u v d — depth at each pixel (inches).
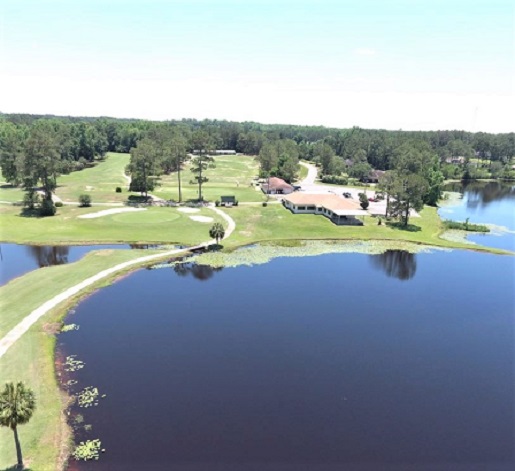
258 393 1160.2
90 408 1075.9
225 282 2010.3
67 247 2459.4
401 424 1056.2
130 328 1520.7
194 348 1393.9
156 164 4128.9
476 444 992.2
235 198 3924.7
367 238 2837.1
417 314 1732.3
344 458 931.3
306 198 3553.2
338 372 1283.2
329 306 1779.0
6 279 1934.1
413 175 3235.7
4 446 931.3
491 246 2819.9
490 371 1323.8
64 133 5536.4
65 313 1620.3
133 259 2253.9
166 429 1004.6
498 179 6338.6
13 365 1245.1
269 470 887.7
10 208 3203.7
